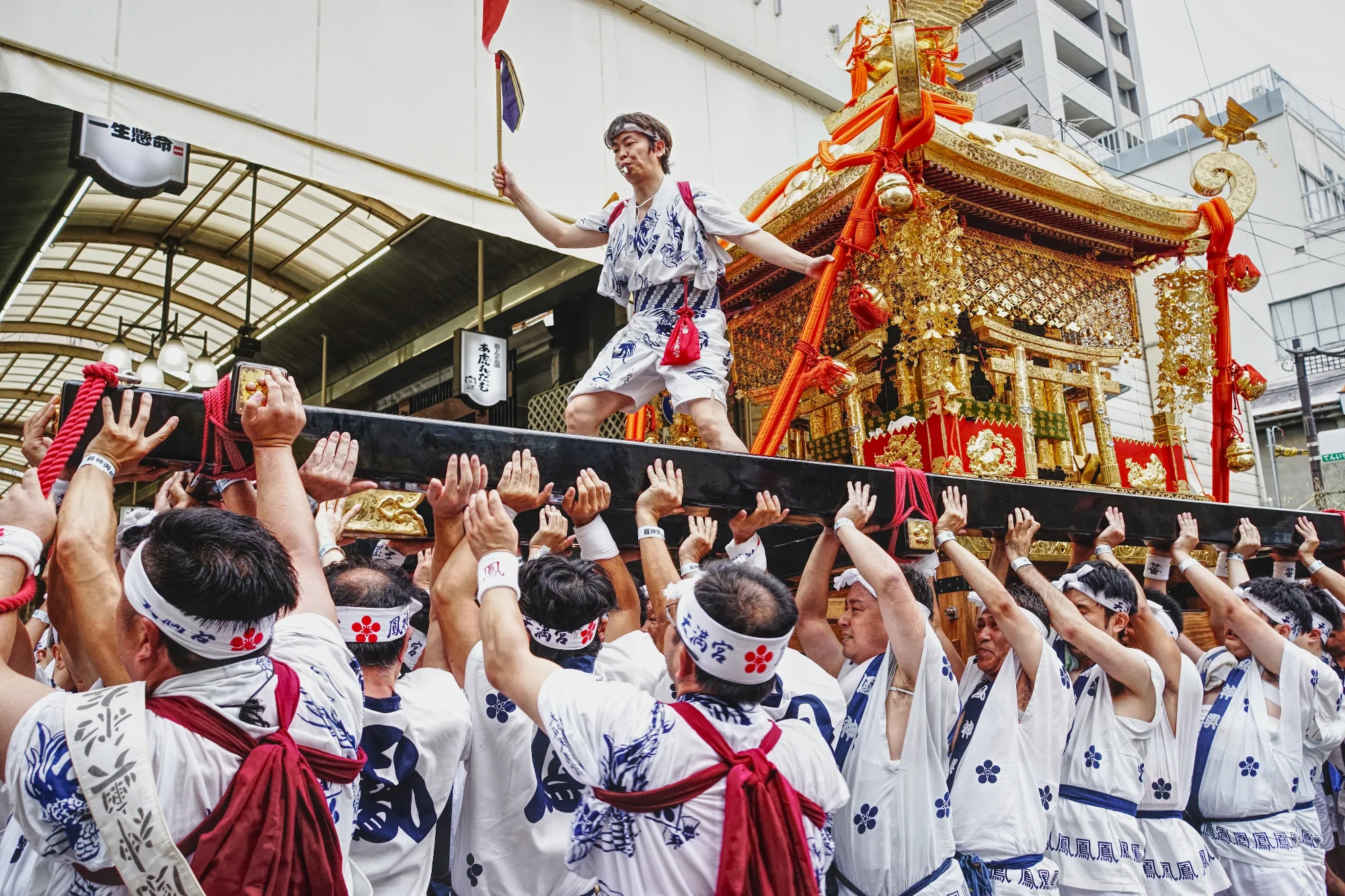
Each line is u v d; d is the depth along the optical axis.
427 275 8.65
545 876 2.20
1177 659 3.26
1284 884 3.42
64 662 2.68
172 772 1.42
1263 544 4.20
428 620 3.00
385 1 4.79
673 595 2.08
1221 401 5.17
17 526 1.62
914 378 4.69
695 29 6.19
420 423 2.26
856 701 2.69
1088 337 5.08
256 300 9.48
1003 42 25.77
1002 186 4.44
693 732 1.79
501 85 3.68
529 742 2.21
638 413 4.88
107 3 3.89
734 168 6.32
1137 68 28.42
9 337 10.04
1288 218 16.58
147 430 1.92
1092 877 2.93
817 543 3.05
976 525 3.27
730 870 1.65
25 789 1.40
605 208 3.64
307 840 1.46
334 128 4.51
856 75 4.79
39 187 6.02
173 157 5.00
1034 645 2.86
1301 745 3.59
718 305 3.48
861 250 3.78
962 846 2.77
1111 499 3.67
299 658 1.67
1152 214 4.91
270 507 1.83
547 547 2.92
